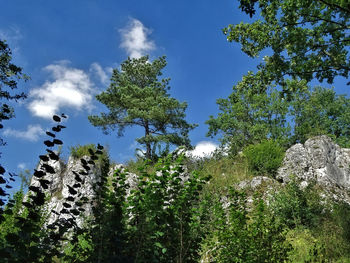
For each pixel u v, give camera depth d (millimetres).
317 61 10570
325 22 10242
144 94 21578
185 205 4473
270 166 13852
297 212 8938
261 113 22859
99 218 4023
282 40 10508
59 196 10672
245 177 13594
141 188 4434
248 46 10891
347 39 10078
